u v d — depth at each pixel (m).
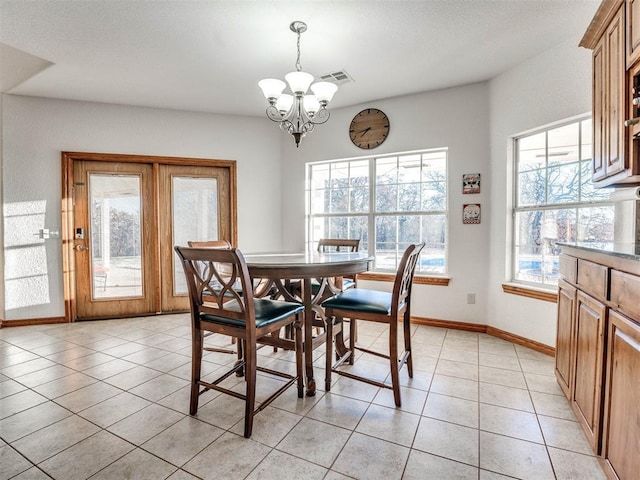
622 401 1.28
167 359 2.70
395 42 2.55
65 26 2.33
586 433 1.62
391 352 1.97
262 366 2.56
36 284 3.67
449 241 3.50
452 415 1.88
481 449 1.59
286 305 2.04
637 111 1.66
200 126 4.16
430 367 2.51
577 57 2.49
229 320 1.79
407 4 2.11
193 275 1.88
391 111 3.73
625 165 1.70
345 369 2.49
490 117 3.25
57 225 3.72
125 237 4.00
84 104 3.77
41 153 3.65
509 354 2.76
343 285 2.92
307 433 1.72
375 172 3.97
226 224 4.32
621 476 1.27
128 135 3.91
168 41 2.52
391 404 2.00
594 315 1.54
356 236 4.11
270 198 4.45
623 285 1.28
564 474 1.43
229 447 1.61
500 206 3.16
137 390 2.18
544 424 1.79
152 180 4.05
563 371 2.03
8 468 1.47
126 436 1.70
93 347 2.97
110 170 3.92
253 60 2.83
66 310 3.77
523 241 3.06
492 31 2.42
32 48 2.62
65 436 1.70
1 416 1.88
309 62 2.87
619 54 1.75
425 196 3.71
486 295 3.33
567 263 1.98
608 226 2.44
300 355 2.07
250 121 4.36
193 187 4.21
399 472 1.45
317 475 1.43
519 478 1.41
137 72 3.04
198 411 1.93
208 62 2.86
